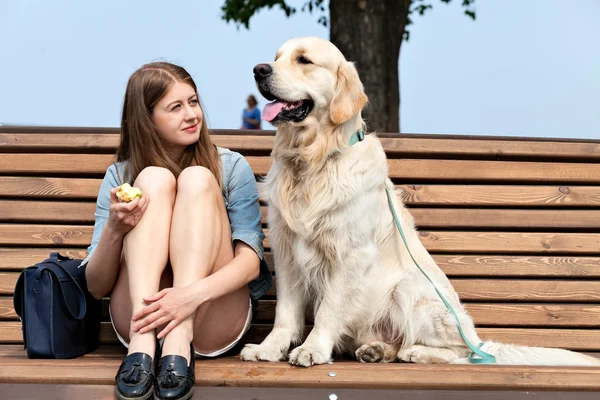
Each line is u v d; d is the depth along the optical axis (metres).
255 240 2.29
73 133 2.92
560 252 2.87
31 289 2.11
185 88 2.27
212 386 1.84
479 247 2.86
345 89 2.46
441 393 1.82
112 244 2.06
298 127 2.43
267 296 2.86
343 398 1.79
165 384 1.76
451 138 2.96
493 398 1.81
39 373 1.85
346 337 2.55
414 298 2.48
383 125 5.48
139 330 1.90
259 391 1.81
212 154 2.37
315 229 2.37
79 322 2.21
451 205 2.91
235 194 2.38
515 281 2.84
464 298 2.82
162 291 1.93
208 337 2.15
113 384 1.83
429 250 2.86
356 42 5.45
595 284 2.84
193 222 2.03
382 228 2.55
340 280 2.37
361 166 2.40
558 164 2.96
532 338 2.77
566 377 1.88
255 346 2.22
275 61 2.48
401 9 5.64
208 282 2.00
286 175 2.45
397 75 5.63
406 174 2.91
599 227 2.90
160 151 2.27
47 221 2.85
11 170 2.87
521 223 2.89
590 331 2.77
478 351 2.35
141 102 2.24
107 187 2.35
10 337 2.66
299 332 2.45
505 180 2.94
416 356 2.37
